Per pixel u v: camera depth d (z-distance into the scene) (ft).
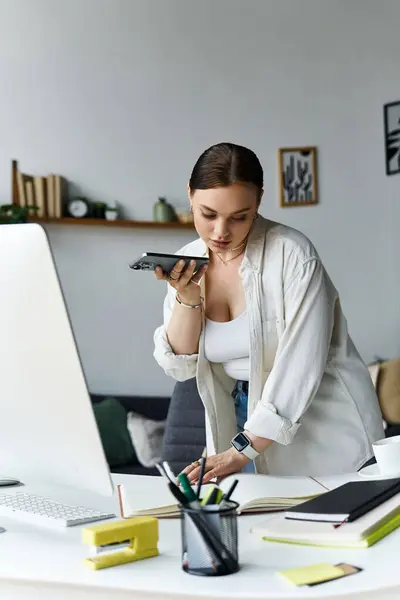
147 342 16.63
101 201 16.61
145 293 16.62
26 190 16.17
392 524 4.16
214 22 16.60
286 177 16.43
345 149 16.22
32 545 4.08
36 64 16.66
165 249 16.60
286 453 6.47
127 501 4.77
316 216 16.34
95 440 4.35
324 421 6.48
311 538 3.94
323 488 5.05
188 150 16.63
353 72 16.16
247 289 6.31
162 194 16.63
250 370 6.35
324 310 6.13
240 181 5.70
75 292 16.60
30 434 4.60
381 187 16.01
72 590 3.48
